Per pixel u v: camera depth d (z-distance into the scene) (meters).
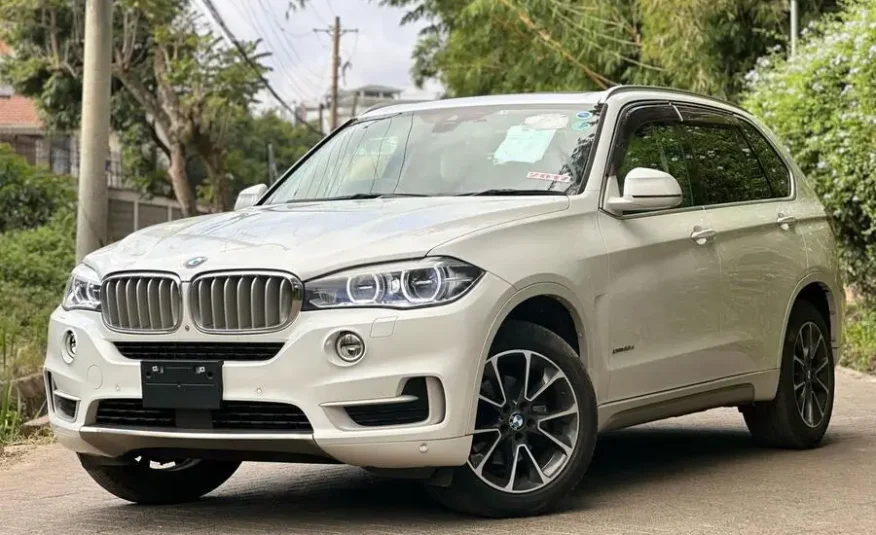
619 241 5.99
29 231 22.25
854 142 12.25
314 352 5.01
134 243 5.80
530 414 5.44
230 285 5.16
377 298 5.06
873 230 12.65
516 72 26.44
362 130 6.95
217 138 39.66
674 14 21.12
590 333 5.75
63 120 38.16
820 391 7.68
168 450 5.39
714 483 6.37
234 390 5.10
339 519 5.58
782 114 13.68
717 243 6.68
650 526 5.27
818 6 21.50
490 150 6.32
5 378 10.27
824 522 5.35
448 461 5.09
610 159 6.18
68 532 5.59
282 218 5.75
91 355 5.47
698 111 7.14
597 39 24.02
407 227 5.34
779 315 7.19
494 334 5.21
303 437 5.02
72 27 35.97
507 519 5.41
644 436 8.19
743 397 6.97
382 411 5.07
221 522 5.65
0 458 8.29
